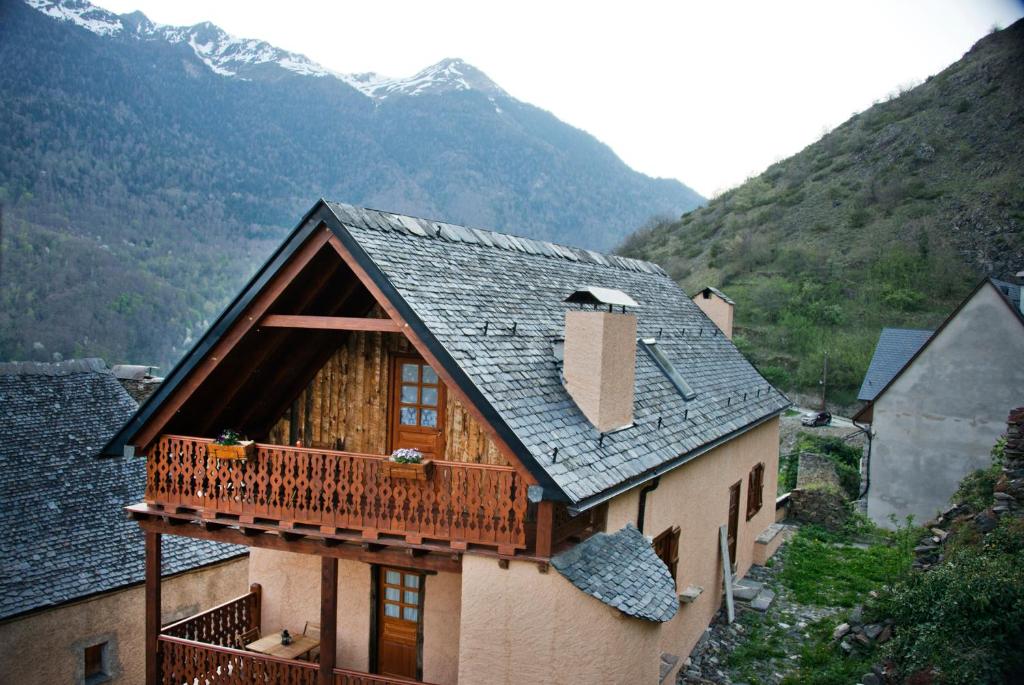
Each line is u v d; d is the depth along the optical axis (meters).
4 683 13.88
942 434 24.36
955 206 56.12
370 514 9.84
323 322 9.80
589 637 8.90
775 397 20.78
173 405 10.73
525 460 8.74
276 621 13.25
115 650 15.72
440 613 11.76
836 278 54.50
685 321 19.94
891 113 74.50
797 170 76.56
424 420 11.16
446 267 11.21
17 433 17.56
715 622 15.41
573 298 11.14
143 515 11.24
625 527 11.03
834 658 12.82
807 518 23.02
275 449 10.36
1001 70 67.19
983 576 10.28
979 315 23.94
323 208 9.68
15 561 14.91
